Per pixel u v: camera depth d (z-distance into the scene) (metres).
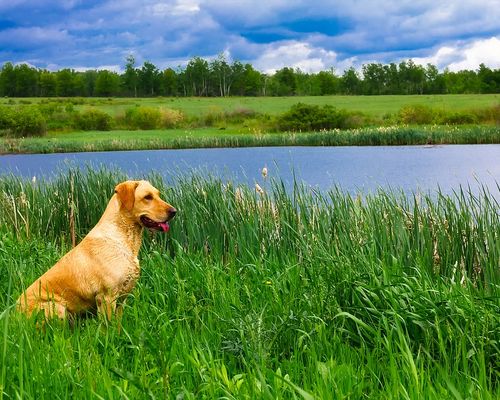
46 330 4.73
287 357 4.73
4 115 68.06
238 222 8.53
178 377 3.96
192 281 6.10
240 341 4.52
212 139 48.19
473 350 4.14
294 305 5.25
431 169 27.59
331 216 7.68
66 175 11.10
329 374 3.75
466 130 44.81
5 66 163.38
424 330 4.54
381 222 7.28
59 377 3.82
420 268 5.89
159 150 45.81
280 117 74.88
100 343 4.64
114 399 3.59
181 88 165.12
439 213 7.79
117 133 74.12
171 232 8.77
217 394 3.64
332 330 4.89
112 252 5.52
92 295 5.52
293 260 6.63
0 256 6.94
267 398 3.45
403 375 3.93
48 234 10.51
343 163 31.19
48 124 78.81
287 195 8.37
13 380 3.84
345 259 5.81
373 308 4.80
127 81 165.25
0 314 3.97
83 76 180.12
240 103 113.50
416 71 155.75
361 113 78.31
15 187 11.96
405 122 73.06
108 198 10.41
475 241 7.27
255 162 33.28
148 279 6.75
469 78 150.38
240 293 5.91
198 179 9.70
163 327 4.58
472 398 3.50
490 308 4.89
